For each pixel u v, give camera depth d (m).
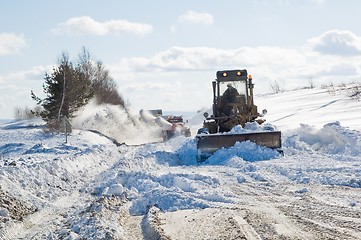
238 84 23.75
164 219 10.03
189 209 10.90
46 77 39.16
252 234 8.56
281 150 20.58
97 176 16.48
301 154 20.81
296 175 14.98
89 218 9.67
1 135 37.03
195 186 13.25
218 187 13.61
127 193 12.74
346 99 49.34
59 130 36.91
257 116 23.69
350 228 8.81
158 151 22.31
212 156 20.42
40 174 14.59
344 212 10.12
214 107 23.75
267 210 10.52
